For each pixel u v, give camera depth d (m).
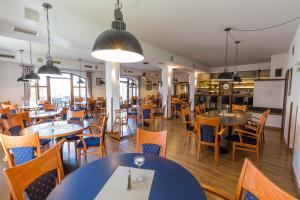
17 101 7.34
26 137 1.95
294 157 2.80
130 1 2.66
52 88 9.07
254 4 2.73
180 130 5.59
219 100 9.22
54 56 7.56
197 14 3.12
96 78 10.63
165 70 7.61
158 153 1.92
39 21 2.64
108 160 1.52
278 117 5.76
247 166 1.14
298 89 3.10
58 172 1.38
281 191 0.84
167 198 0.99
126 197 1.00
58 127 2.79
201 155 3.48
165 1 2.67
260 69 8.66
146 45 5.11
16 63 7.25
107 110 5.04
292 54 4.41
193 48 5.64
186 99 11.73
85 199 0.98
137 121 6.17
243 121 3.43
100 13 3.06
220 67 10.08
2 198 2.06
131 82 12.71
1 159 3.15
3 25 2.55
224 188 2.35
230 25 3.64
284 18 3.25
